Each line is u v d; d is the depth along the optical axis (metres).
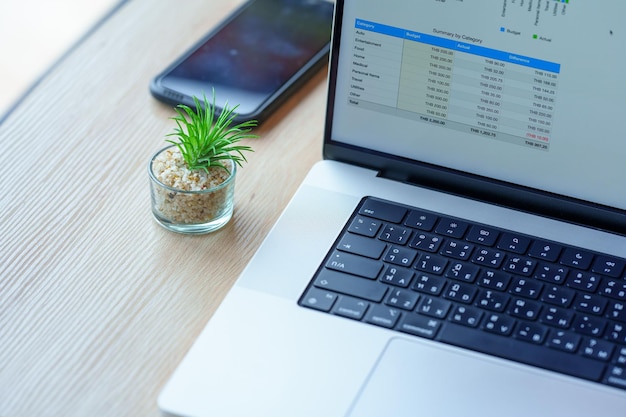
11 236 0.96
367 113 1.01
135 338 0.87
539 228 0.97
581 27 0.90
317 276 0.91
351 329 0.86
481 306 0.88
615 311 0.88
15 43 2.29
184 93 1.12
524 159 0.98
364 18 0.97
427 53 0.96
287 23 1.23
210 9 1.27
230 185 0.96
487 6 0.93
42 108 1.12
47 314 0.89
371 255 0.93
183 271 0.93
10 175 1.03
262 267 0.92
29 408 0.81
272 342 0.85
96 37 1.22
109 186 1.03
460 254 0.93
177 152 0.98
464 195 1.01
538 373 0.83
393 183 1.02
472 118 0.98
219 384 0.81
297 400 0.80
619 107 0.92
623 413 0.80
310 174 1.03
